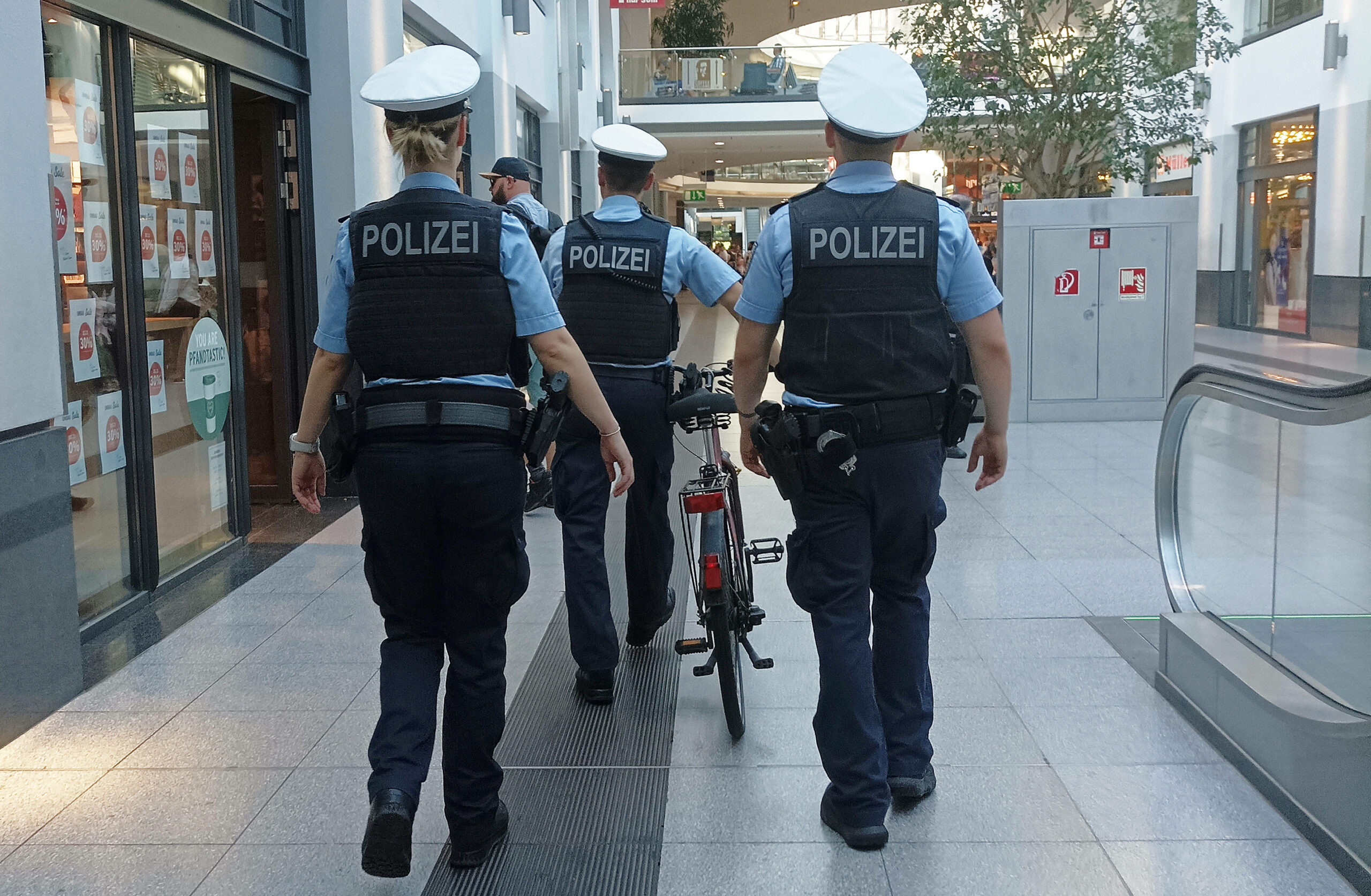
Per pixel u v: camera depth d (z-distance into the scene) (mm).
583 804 3209
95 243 4848
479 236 2664
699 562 3602
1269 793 3188
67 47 4645
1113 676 4133
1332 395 2953
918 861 2883
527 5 11594
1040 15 12664
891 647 3168
